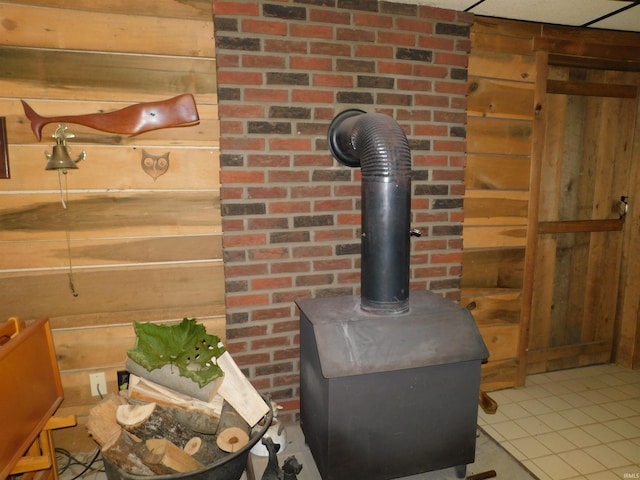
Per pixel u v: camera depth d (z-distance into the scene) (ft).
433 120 6.95
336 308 5.59
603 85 8.30
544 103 7.74
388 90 6.66
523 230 7.97
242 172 6.17
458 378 5.24
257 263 6.40
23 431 4.61
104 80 5.70
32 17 5.39
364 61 6.50
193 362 5.16
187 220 6.23
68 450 6.20
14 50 5.40
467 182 7.51
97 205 5.91
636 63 8.23
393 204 5.12
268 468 4.99
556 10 6.95
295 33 6.15
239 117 6.07
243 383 5.39
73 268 5.94
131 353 5.07
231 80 5.98
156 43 5.80
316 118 6.38
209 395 5.05
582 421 7.23
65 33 5.51
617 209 8.92
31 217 5.73
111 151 5.86
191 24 5.88
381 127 5.22
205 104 6.07
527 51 7.50
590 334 9.27
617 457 6.31
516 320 8.19
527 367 8.87
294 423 6.82
